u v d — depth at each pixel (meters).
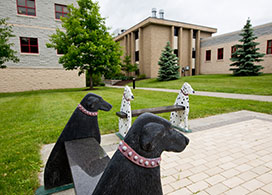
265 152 3.39
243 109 7.23
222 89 13.44
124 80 29.91
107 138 4.20
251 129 4.75
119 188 1.09
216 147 3.66
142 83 23.16
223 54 26.33
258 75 19.00
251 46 19.70
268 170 2.78
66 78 19.97
